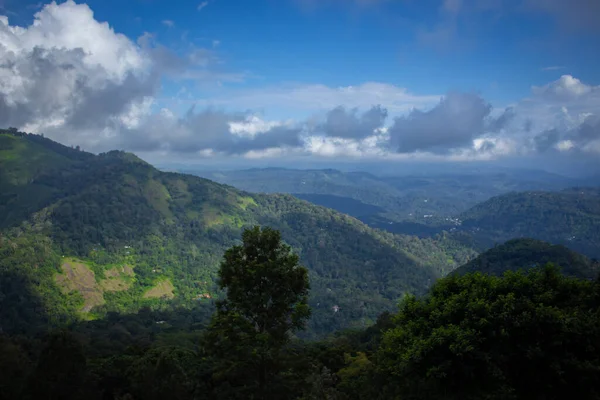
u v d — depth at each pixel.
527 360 13.63
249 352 16.31
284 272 16.86
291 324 17.66
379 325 52.97
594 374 12.96
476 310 14.16
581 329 13.30
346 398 18.41
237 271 17.12
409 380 15.21
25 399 16.36
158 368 18.59
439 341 13.58
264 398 16.81
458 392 13.88
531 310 13.90
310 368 18.69
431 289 17.52
